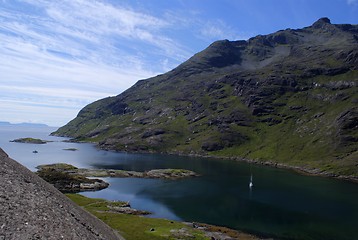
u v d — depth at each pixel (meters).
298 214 111.75
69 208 41.94
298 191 153.88
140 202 126.00
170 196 138.75
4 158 44.25
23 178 40.50
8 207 30.08
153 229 78.62
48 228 30.08
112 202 114.69
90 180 164.88
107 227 53.75
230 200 132.25
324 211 116.56
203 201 129.75
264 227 96.50
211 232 87.94
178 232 78.75
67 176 154.88
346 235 90.69
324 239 87.06
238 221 102.38
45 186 44.50
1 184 34.69
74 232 33.00
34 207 33.00
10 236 25.61
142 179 183.88
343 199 137.75
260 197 138.62
